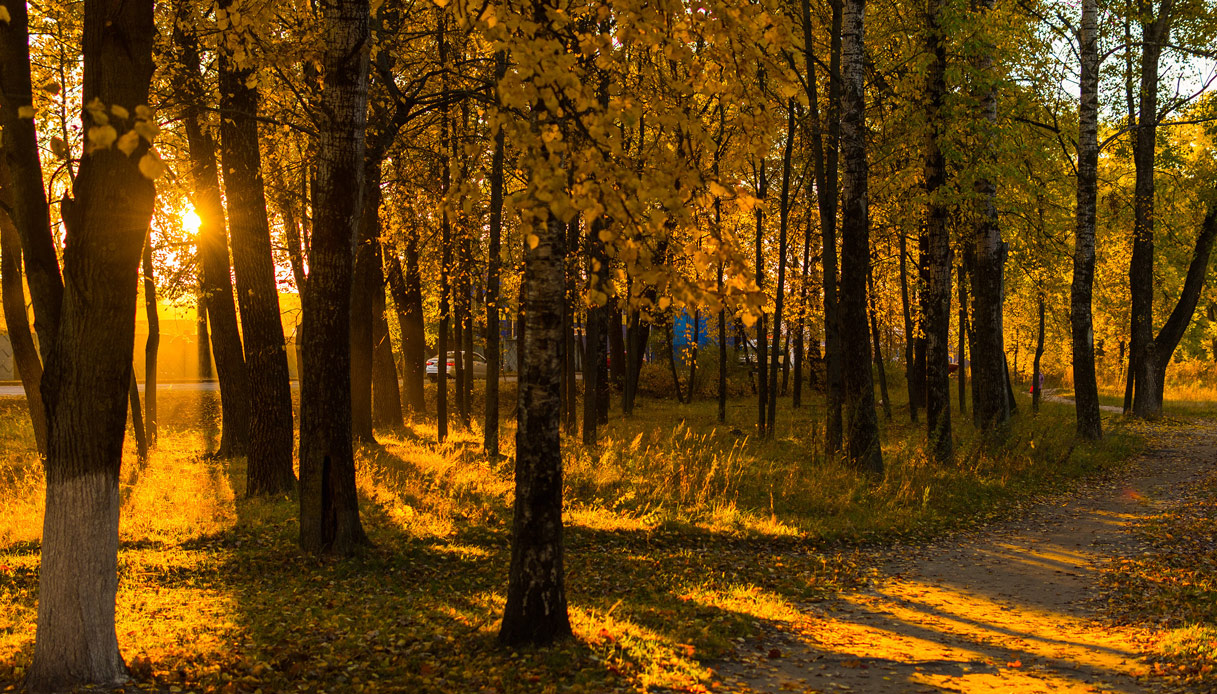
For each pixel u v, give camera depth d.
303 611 7.95
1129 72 25.88
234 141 13.30
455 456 16.30
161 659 6.25
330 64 9.91
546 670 6.20
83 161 5.64
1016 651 7.13
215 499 12.63
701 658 6.77
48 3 12.13
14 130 5.86
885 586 9.69
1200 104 24.94
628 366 28.75
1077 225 22.55
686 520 12.60
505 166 16.56
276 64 10.80
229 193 13.21
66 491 5.71
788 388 36.66
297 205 17.42
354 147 10.08
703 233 5.31
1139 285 28.73
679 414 29.20
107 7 5.53
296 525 11.13
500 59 13.19
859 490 15.00
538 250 6.69
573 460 15.90
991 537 12.58
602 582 9.37
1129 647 7.12
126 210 5.65
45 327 5.98
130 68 5.59
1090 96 21.91
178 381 36.44
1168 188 28.48
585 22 5.86
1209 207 27.59
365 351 18.83
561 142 4.85
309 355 10.12
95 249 5.62
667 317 24.83
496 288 16.83
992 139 17.06
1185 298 28.88
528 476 6.77
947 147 16.78
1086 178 22.16
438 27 14.46
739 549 11.54
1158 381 29.03
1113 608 8.48
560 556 6.90
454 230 17.27
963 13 16.45
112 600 5.89
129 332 5.83
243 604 8.09
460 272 18.67
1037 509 14.65
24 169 5.91
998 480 16.44
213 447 18.45
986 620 8.23
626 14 5.23
